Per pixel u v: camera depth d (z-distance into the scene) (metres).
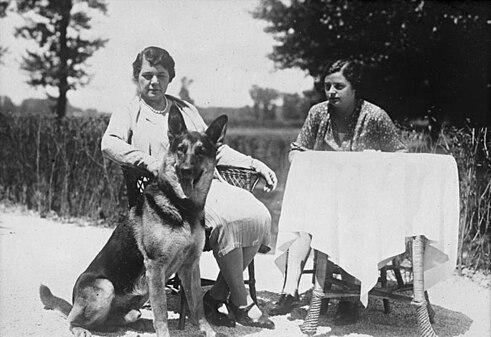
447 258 4.23
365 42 11.17
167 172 3.84
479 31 9.84
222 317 4.36
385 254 3.90
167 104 4.88
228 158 4.84
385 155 3.97
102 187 9.26
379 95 10.75
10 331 4.10
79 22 13.69
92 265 4.09
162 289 3.82
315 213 4.03
